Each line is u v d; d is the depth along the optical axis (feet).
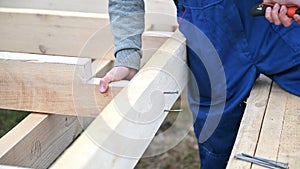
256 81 5.98
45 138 5.13
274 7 4.68
